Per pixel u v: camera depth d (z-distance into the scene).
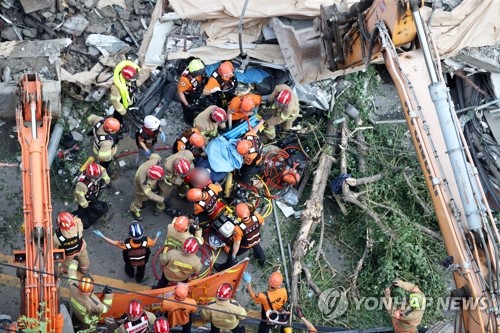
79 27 32.78
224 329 28.05
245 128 31.39
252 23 32.22
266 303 28.00
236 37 32.25
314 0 31.72
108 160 29.55
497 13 32.88
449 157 22.09
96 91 32.31
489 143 33.16
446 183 22.89
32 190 25.02
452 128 22.02
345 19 28.02
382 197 32.44
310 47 31.48
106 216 31.16
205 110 30.62
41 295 24.31
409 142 33.78
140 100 32.22
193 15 32.09
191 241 27.78
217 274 28.12
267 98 32.31
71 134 31.89
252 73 32.44
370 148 33.06
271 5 31.84
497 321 21.69
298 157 32.75
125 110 30.58
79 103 32.31
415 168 33.06
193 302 27.23
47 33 32.78
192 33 32.53
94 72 32.31
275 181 32.28
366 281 31.12
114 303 27.73
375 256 31.53
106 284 30.03
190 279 29.19
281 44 31.92
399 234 31.25
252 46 32.22
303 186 32.47
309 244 31.39
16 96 30.25
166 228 31.31
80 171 30.27
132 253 28.86
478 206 21.89
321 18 29.31
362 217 31.92
